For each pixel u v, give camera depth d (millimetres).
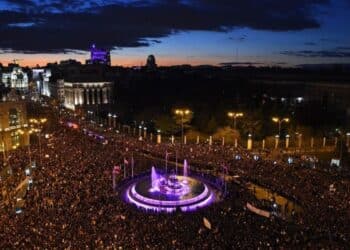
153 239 33281
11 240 32844
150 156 75188
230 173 59562
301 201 45281
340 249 31797
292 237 34312
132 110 148375
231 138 90500
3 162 64562
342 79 168250
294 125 96500
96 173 56906
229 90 163750
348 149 83938
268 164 61531
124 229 35500
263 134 93688
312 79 177625
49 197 45094
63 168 58125
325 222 37469
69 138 88125
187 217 40344
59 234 34062
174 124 103250
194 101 131875
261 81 192000
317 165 66438
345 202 42812
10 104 86625
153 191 53906
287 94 165625
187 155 71312
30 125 95250
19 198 45969
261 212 42125
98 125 121438
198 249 31703
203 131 102062
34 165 60844
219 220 38656
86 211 40812
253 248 31922
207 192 53531
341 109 120812
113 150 74438
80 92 191750
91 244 32125
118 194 52594
